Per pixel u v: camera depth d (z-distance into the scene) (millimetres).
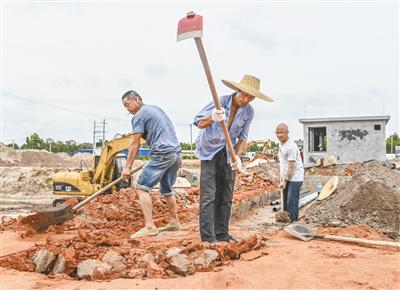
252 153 38125
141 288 3586
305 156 25469
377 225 6434
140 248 4895
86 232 5246
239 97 5184
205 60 4449
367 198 6816
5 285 3787
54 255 4328
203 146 5266
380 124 24312
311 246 5227
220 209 5637
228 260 4379
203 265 4121
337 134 24969
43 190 28188
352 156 24688
